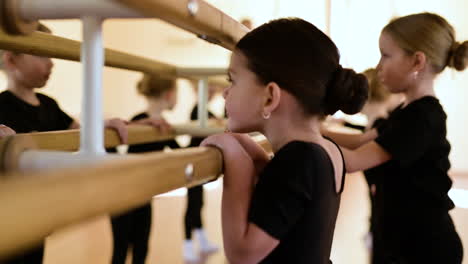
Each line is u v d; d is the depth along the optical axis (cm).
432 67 125
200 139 276
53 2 43
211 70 146
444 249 120
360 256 254
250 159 70
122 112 586
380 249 130
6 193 22
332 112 77
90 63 46
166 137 136
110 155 46
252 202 67
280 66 70
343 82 74
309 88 72
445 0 505
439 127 121
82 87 47
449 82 505
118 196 31
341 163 81
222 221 67
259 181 69
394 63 126
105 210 29
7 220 21
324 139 81
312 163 69
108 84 583
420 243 121
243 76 73
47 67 146
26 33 45
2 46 69
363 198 396
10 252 22
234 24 66
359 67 529
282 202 65
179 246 267
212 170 56
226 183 67
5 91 142
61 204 25
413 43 123
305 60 71
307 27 74
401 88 128
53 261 235
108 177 30
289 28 72
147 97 254
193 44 566
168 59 571
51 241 266
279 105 72
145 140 121
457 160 511
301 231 69
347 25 529
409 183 121
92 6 43
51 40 79
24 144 53
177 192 408
